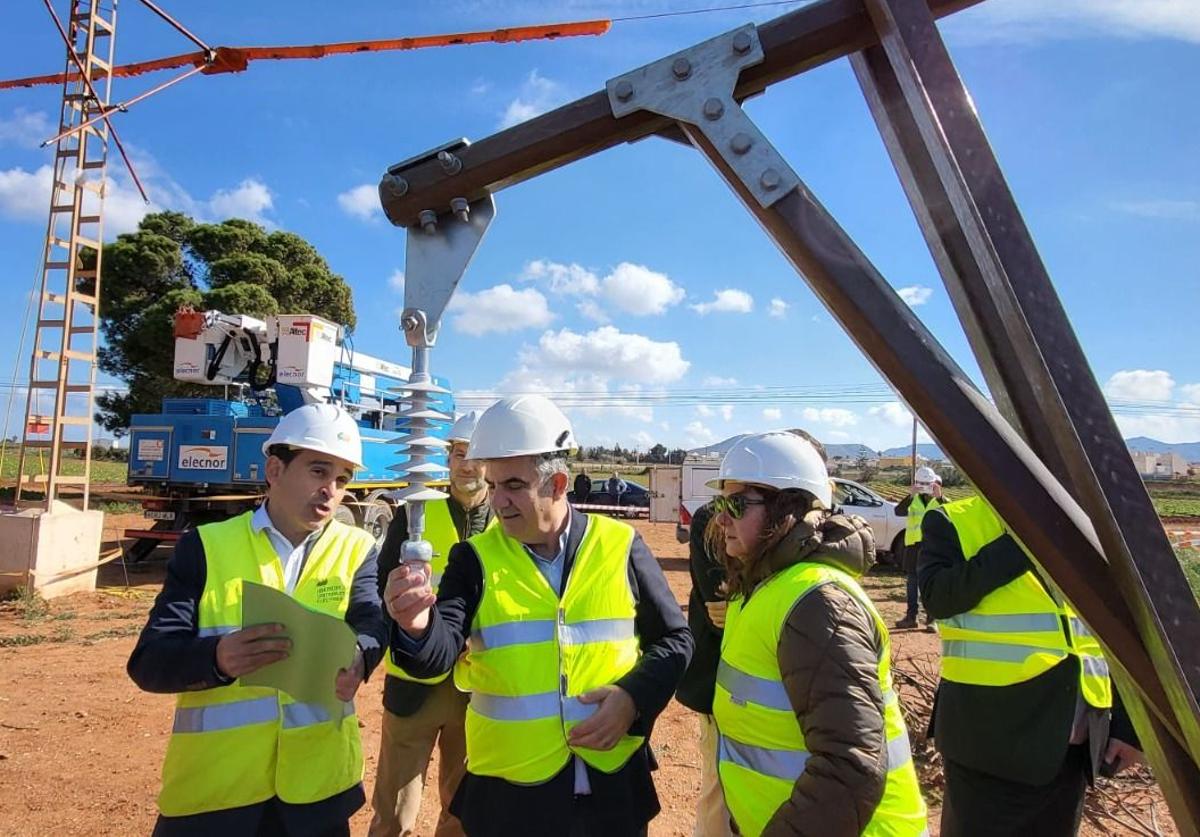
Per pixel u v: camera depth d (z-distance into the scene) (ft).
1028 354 3.51
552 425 7.19
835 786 5.27
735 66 4.28
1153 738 3.85
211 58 57.36
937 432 3.87
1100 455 3.34
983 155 3.62
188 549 7.23
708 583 9.77
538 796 6.68
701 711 9.94
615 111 4.48
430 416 5.28
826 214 4.09
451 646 6.58
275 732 6.96
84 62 36.11
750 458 6.49
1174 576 3.24
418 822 13.38
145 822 13.05
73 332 34.47
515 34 56.90
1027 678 8.46
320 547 7.70
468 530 11.02
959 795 9.04
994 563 8.55
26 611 28.14
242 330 38.91
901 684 20.33
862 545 6.44
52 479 32.55
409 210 5.08
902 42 3.78
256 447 36.52
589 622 7.16
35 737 16.60
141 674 6.47
